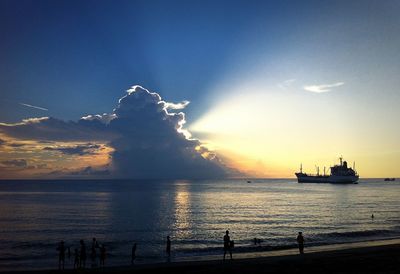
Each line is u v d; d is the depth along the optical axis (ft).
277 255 119.24
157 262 113.39
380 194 584.40
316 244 147.02
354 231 184.96
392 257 103.50
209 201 408.67
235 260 106.52
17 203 370.94
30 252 133.39
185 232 185.98
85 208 315.99
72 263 114.32
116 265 110.22
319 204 373.20
